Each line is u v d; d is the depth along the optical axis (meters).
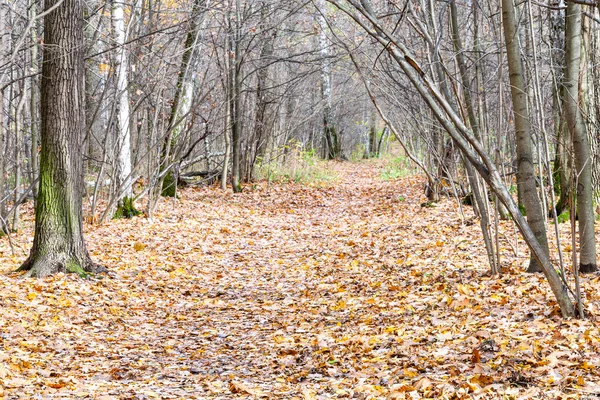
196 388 5.32
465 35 12.23
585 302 6.28
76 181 10.02
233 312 8.45
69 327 7.26
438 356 5.38
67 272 9.68
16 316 7.27
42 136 9.82
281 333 7.21
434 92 5.87
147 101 16.97
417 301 7.65
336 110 38.38
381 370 5.35
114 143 15.69
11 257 11.03
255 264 11.66
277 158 25.06
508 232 10.99
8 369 5.37
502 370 4.75
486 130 9.15
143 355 6.52
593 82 10.07
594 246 7.47
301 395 4.88
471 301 7.09
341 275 10.05
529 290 7.14
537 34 11.36
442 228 12.39
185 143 17.02
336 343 6.46
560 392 4.17
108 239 12.84
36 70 15.37
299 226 15.70
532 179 6.65
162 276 10.43
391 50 5.97
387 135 48.19
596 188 10.47
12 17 15.05
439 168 15.98
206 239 13.61
